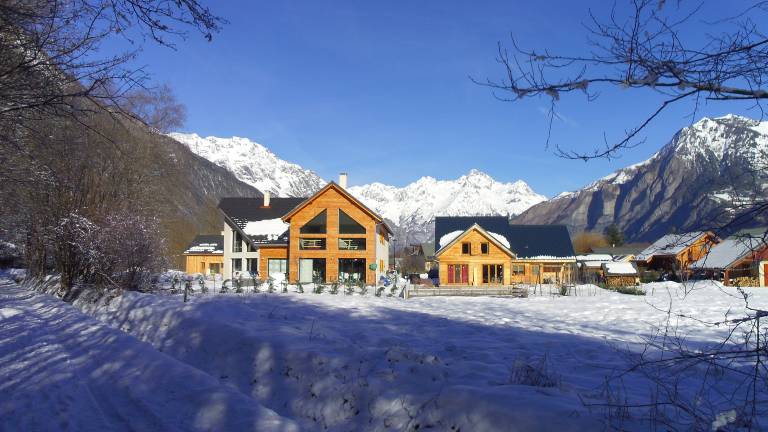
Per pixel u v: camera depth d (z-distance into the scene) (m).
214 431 6.75
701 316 19.52
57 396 8.55
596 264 60.09
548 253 52.59
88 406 8.03
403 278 59.44
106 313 19.95
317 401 8.12
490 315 20.22
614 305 24.53
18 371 10.31
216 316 16.02
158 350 12.49
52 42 8.27
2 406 8.07
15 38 8.33
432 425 6.62
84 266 26.12
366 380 8.17
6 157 12.72
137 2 7.28
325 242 46.72
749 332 5.09
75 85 9.01
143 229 26.67
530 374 8.40
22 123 9.55
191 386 8.59
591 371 9.94
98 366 10.60
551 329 15.91
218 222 113.38
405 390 7.78
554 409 6.07
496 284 45.12
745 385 8.56
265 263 48.81
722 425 5.21
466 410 6.51
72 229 25.17
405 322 17.20
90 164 25.05
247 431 6.62
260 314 17.98
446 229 55.53
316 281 42.97
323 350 10.04
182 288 31.58
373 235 46.12
